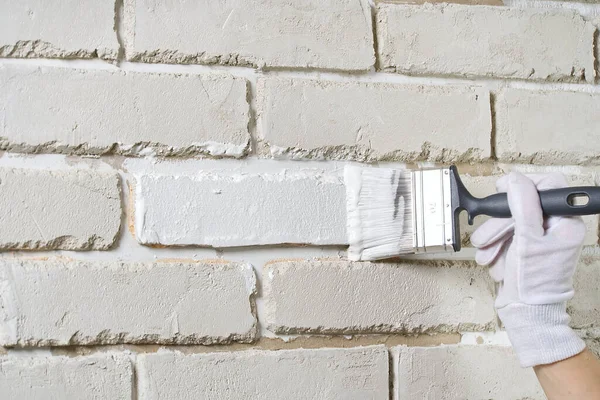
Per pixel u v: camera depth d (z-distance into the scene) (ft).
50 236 4.12
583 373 3.70
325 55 4.63
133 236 4.26
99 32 4.31
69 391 4.05
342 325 4.43
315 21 4.64
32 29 4.22
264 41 4.55
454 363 4.58
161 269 4.24
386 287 4.53
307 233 4.44
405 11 4.80
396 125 4.67
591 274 4.87
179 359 4.22
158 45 4.38
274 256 4.44
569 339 3.74
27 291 4.06
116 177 4.24
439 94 4.76
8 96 4.15
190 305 4.25
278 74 4.59
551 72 4.98
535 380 4.66
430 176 4.22
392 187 4.36
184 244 4.28
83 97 4.25
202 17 4.47
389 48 4.74
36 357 4.07
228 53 4.48
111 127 4.26
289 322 4.37
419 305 4.57
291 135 4.51
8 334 4.01
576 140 4.94
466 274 4.66
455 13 4.87
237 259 4.39
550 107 4.93
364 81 4.71
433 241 4.16
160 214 4.26
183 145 4.35
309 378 4.36
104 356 4.13
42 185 4.14
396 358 4.52
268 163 4.50
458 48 4.84
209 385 4.23
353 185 4.49
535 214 3.74
